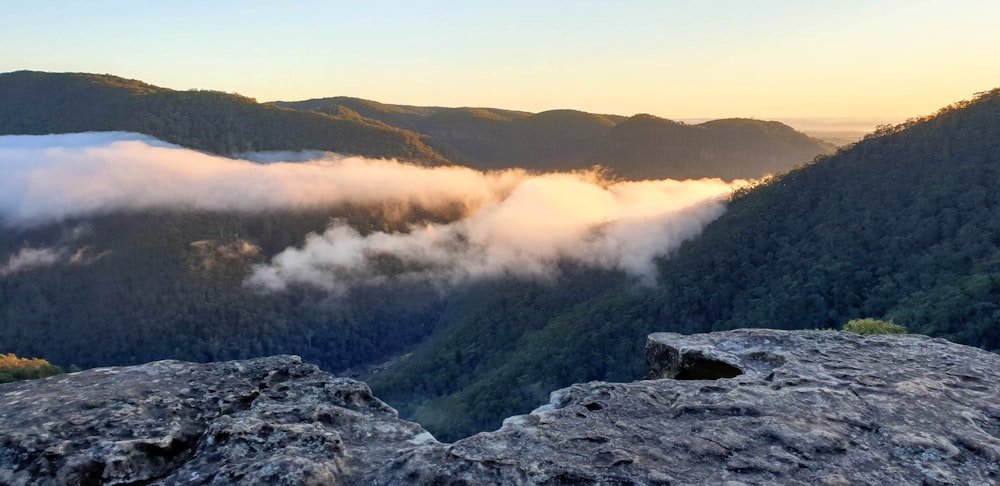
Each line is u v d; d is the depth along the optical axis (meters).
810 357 6.80
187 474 4.05
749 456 4.30
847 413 5.07
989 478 4.12
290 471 3.88
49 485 3.89
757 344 7.60
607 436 4.61
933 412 5.12
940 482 4.02
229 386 5.61
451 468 4.12
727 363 7.11
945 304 42.25
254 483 3.80
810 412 5.08
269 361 6.21
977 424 4.93
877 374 6.09
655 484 3.92
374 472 4.25
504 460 4.12
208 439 4.46
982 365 6.40
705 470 4.14
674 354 7.66
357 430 5.04
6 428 4.38
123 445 4.24
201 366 6.02
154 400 5.05
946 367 6.34
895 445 4.53
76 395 5.09
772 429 4.68
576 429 4.76
